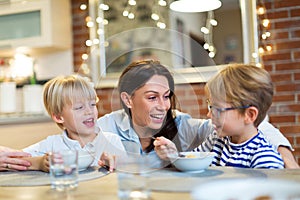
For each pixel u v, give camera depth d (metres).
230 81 1.18
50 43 2.89
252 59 2.79
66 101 1.21
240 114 1.17
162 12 2.91
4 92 2.87
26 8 2.93
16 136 2.47
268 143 1.22
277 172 0.91
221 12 2.84
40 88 3.06
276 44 2.78
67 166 0.83
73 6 3.14
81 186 0.84
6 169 1.11
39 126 2.74
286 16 2.76
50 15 2.89
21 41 2.96
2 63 3.22
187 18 2.88
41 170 1.10
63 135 1.28
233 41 2.83
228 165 1.19
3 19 3.01
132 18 2.98
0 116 2.66
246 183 0.65
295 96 2.74
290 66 2.75
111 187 0.82
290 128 2.75
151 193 0.75
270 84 1.24
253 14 2.79
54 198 0.74
